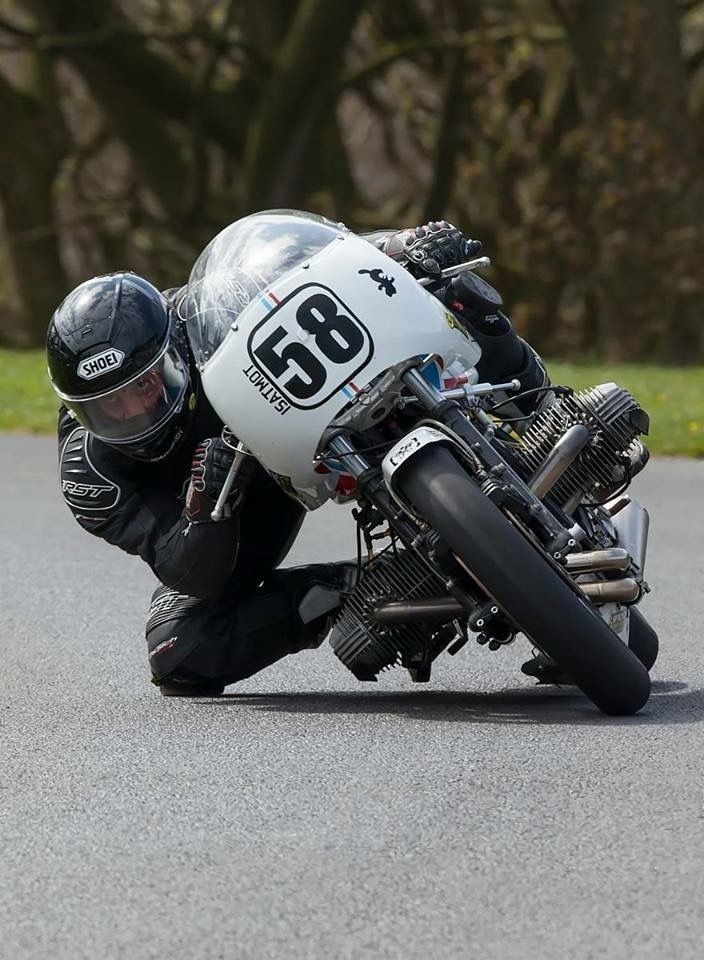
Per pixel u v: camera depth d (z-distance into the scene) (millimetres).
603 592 17953
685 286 88750
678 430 48125
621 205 89312
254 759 16547
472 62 103625
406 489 16922
